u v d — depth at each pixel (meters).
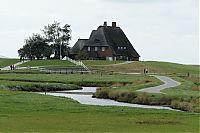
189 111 78.31
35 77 165.62
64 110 69.00
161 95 95.25
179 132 50.38
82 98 107.19
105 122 56.88
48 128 51.41
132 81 157.38
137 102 95.69
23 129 50.38
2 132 48.16
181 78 178.00
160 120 59.59
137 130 51.25
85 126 53.31
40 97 91.69
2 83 131.75
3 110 66.44
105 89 111.94
